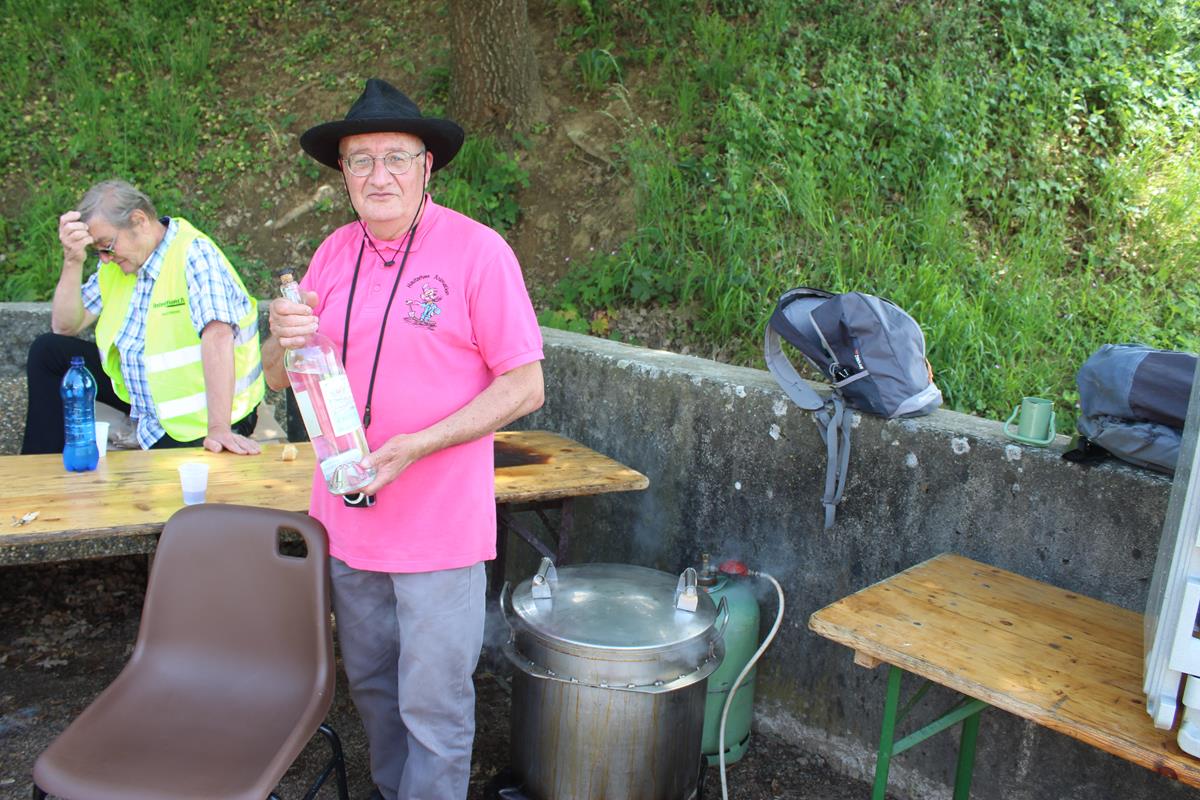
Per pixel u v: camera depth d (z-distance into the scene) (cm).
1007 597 228
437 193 558
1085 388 245
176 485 274
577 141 573
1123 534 236
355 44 709
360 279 223
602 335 468
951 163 505
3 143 646
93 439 285
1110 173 519
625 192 534
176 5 756
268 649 222
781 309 296
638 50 614
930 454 271
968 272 458
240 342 350
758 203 489
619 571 282
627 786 245
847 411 286
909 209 489
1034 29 602
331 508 231
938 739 277
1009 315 432
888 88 563
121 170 626
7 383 469
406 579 221
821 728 306
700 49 602
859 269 456
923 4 611
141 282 329
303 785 288
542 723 248
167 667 225
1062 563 248
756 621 298
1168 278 474
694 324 460
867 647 199
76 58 698
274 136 641
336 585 233
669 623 248
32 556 296
